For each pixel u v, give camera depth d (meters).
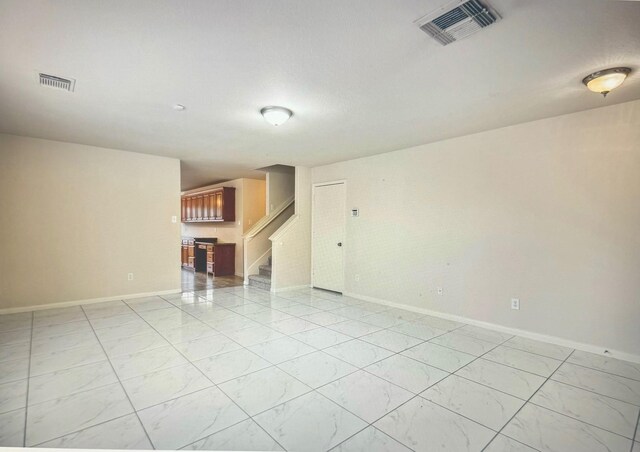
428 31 1.86
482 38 1.93
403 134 3.92
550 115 3.23
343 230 5.60
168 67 2.30
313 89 2.66
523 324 3.48
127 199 5.01
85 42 1.99
